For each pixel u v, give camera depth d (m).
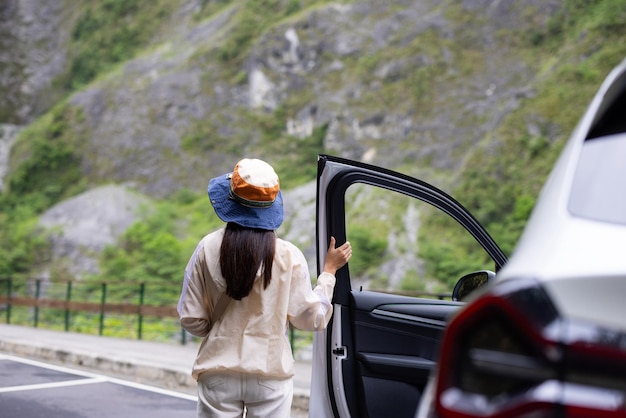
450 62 85.88
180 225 81.44
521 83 79.69
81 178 92.44
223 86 95.44
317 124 89.06
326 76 91.81
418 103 84.69
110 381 8.87
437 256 60.81
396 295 3.60
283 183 85.69
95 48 110.62
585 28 77.50
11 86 110.75
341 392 3.42
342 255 3.28
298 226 73.00
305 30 94.75
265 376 2.92
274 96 93.19
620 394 1.24
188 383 8.70
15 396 7.62
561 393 1.27
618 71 1.73
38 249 81.31
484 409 1.34
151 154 91.69
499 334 1.36
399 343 3.55
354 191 65.94
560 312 1.31
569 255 1.42
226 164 90.00
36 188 92.56
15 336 13.05
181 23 109.69
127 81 98.94
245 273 2.88
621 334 1.26
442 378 1.42
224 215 2.94
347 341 3.46
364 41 92.12
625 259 1.37
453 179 73.62
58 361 10.73
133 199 87.19
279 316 2.95
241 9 101.88
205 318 2.98
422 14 91.31
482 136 78.25
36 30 117.00
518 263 1.49
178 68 98.56
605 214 1.49
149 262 71.44
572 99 72.25
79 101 98.06
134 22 112.00
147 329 29.36
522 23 84.44
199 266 2.96
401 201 64.81
